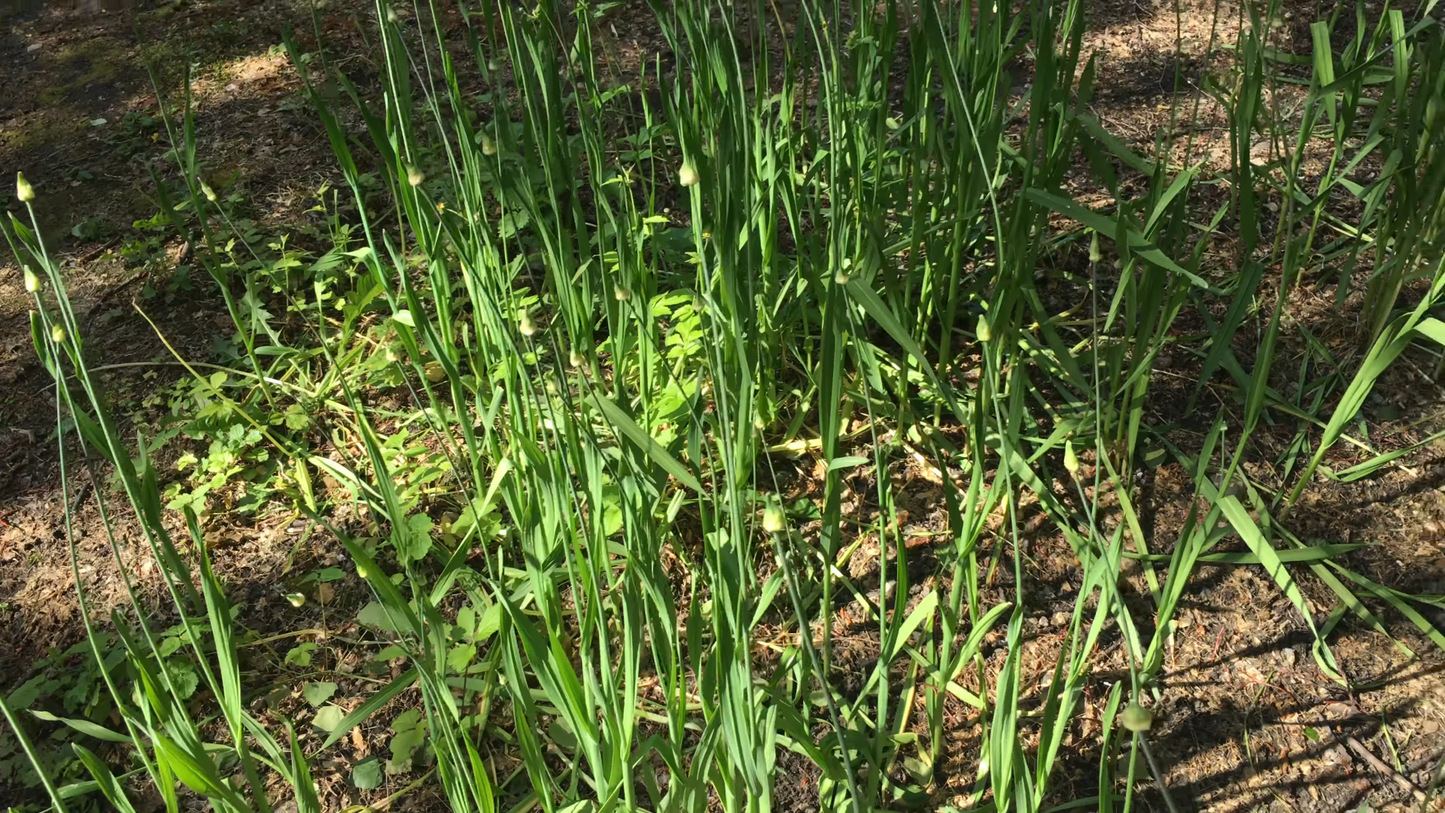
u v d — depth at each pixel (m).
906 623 0.92
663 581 0.79
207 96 1.92
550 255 1.06
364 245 1.55
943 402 1.24
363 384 1.35
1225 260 1.39
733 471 0.72
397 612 0.96
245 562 1.17
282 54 2.01
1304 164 1.52
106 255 1.57
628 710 0.78
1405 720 0.95
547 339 1.28
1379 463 1.13
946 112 1.23
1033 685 1.00
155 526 0.76
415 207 1.06
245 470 1.25
